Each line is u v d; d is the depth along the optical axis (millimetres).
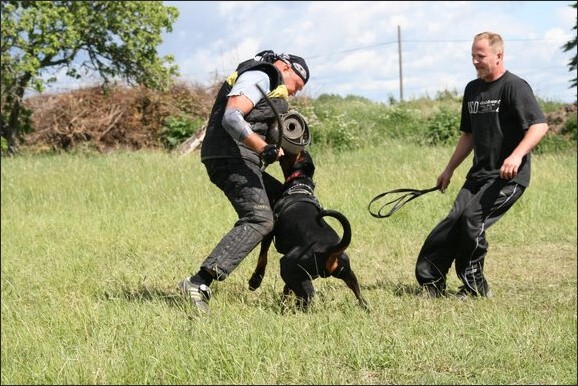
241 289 6258
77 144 22578
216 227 9141
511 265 7488
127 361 4227
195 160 16047
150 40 23578
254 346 4328
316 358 4320
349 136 19219
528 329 4789
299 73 5672
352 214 9531
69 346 4680
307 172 5691
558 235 8859
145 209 10422
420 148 17219
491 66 6008
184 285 5414
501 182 6074
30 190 12281
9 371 4262
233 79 5535
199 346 4391
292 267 5301
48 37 22516
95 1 24062
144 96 22891
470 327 4902
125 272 6992
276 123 5414
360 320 4992
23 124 23078
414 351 4434
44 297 6273
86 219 9852
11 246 8438
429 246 6199
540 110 5953
